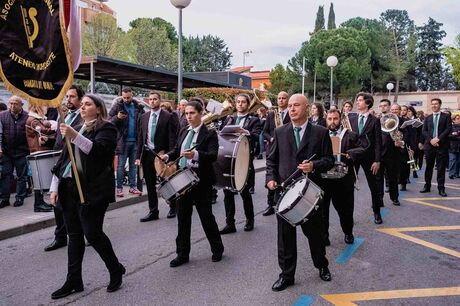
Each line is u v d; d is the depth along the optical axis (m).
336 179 5.68
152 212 7.16
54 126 7.68
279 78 55.88
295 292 4.29
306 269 4.93
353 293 4.28
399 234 6.43
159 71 16.09
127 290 4.35
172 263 4.99
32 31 3.76
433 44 72.81
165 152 7.02
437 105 9.58
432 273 4.86
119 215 7.55
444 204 8.67
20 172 7.89
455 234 6.46
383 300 4.13
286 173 4.38
